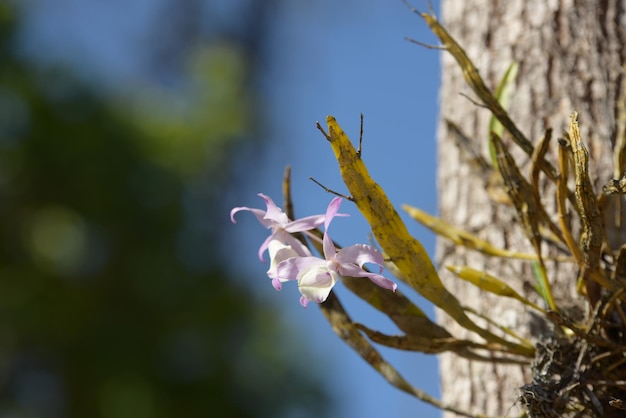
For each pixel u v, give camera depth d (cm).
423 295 256
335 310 284
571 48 332
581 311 286
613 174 308
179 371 1013
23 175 1047
